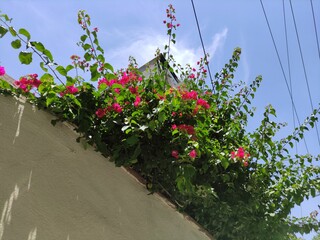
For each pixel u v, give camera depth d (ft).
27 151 8.59
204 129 10.96
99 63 10.69
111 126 9.92
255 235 12.40
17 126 8.68
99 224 9.08
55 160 8.96
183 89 12.25
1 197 7.75
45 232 8.08
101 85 10.03
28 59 8.84
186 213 11.21
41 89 9.43
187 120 10.63
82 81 10.21
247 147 13.65
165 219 10.55
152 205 10.38
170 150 10.14
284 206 13.20
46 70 9.35
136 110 10.26
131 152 10.02
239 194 12.76
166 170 10.30
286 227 13.25
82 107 9.70
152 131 10.04
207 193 10.86
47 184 8.58
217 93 15.42
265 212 12.87
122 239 9.37
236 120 14.64
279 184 13.52
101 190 9.47
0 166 8.03
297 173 14.46
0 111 8.55
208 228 12.08
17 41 8.76
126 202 9.83
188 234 11.14
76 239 8.53
